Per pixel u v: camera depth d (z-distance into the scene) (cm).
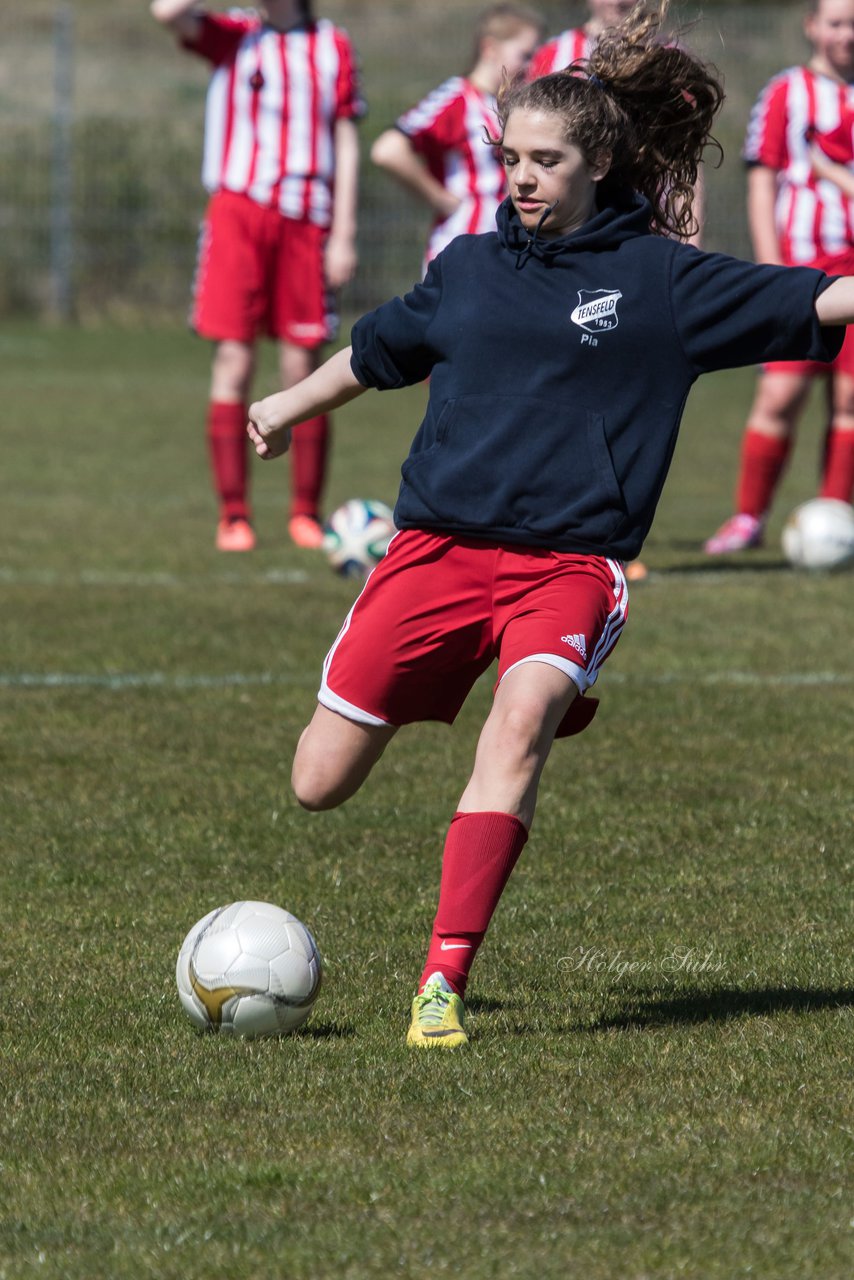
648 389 1375
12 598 3388
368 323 1470
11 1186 1077
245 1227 1014
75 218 10531
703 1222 1016
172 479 5262
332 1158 1113
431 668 1414
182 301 10644
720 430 6856
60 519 4447
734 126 9744
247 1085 1249
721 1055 1309
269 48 3947
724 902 1753
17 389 7594
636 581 3722
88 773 2241
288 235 3994
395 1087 1241
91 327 10388
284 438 1551
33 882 1808
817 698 2720
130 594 3456
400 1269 962
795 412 4103
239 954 1369
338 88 3981
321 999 1465
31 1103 1217
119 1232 1012
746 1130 1156
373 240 10281
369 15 11412
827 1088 1238
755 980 1516
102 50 11919
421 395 8075
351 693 1412
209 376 8319
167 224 10588
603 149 1393
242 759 2323
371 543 3675
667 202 1510
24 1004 1444
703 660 2981
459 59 11112
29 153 10769
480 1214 1029
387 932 1661
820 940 1627
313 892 1788
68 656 2917
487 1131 1155
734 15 9931
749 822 2058
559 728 1418
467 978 1384
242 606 3362
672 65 1468
